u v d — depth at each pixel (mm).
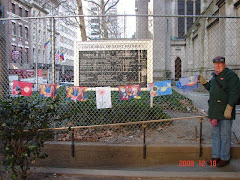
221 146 4090
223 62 3984
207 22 19281
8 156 3229
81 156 4516
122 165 4434
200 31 21969
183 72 33062
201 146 4371
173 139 4887
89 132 5324
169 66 26625
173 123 6180
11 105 3213
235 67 12766
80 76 6066
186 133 5324
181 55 33156
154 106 6078
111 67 6043
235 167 4020
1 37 5105
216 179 3557
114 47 6035
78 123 5438
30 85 4637
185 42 32969
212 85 4129
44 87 4652
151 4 20609
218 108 3996
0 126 3137
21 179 3461
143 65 6035
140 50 6031
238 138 4898
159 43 20062
